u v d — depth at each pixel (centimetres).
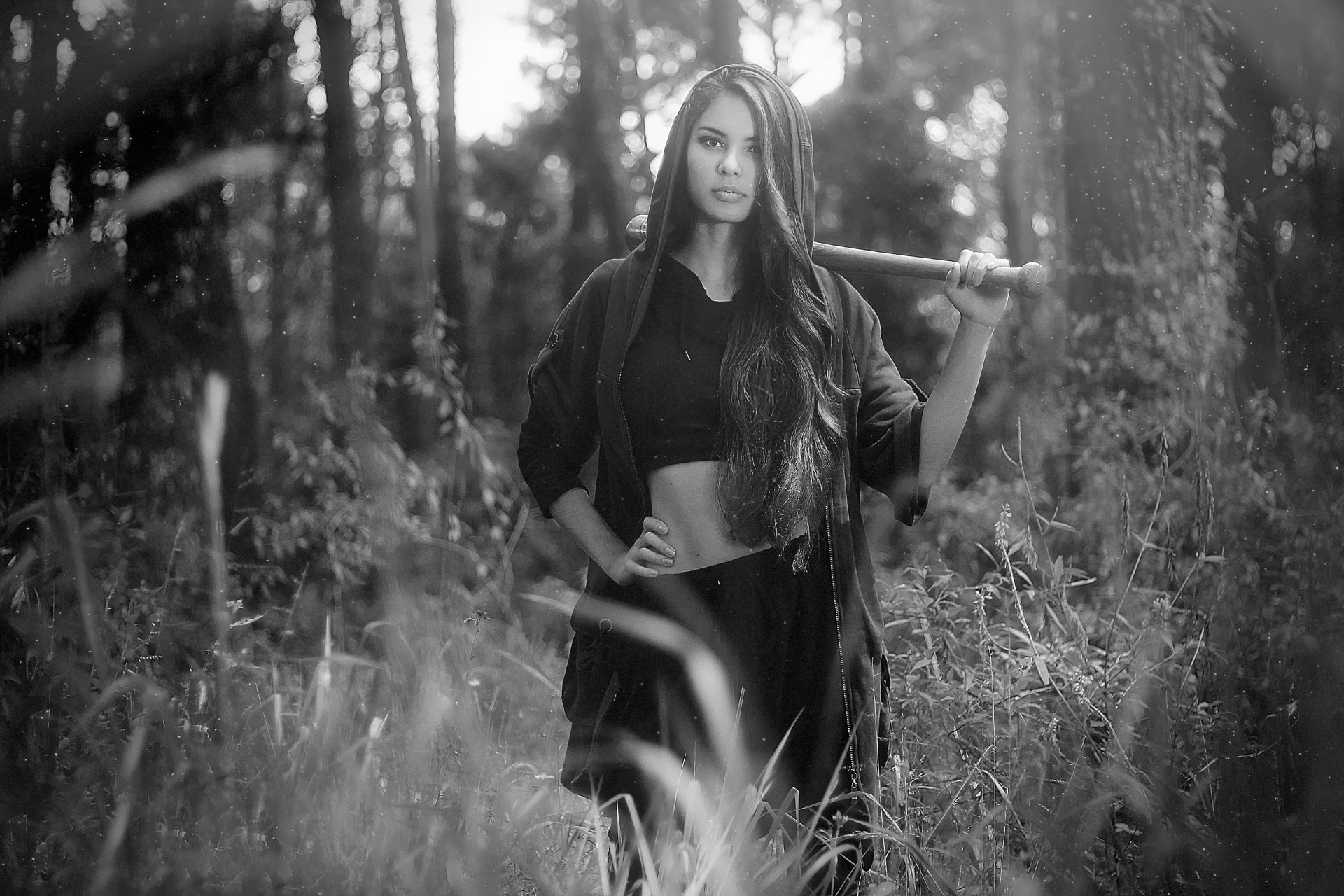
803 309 259
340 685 249
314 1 786
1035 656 289
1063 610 330
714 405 258
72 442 350
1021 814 251
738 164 257
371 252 1138
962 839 248
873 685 263
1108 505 394
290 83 788
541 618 499
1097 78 479
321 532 449
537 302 2497
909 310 1530
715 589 259
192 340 480
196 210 502
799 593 260
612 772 262
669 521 262
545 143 2644
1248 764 245
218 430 201
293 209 1029
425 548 383
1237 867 230
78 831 214
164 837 210
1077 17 482
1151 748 255
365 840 206
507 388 2078
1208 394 308
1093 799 243
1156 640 288
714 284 266
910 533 518
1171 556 306
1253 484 286
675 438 259
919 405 264
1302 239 346
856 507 269
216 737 223
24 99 418
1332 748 232
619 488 271
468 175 2748
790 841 244
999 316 253
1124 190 464
